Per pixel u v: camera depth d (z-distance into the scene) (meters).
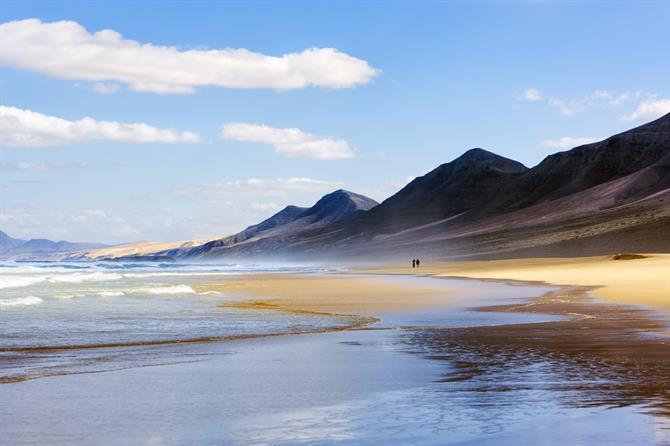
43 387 11.87
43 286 50.53
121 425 9.16
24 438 8.55
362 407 10.05
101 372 13.42
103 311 27.66
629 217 167.88
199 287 50.88
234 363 14.53
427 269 103.31
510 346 16.69
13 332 20.39
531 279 59.25
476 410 9.63
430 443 7.97
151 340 18.70
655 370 12.84
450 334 19.69
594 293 38.09
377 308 30.33
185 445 8.16
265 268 142.75
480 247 190.38
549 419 8.97
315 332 20.72
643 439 7.89
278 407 10.17
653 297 33.62
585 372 12.66
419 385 11.70
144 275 84.31
